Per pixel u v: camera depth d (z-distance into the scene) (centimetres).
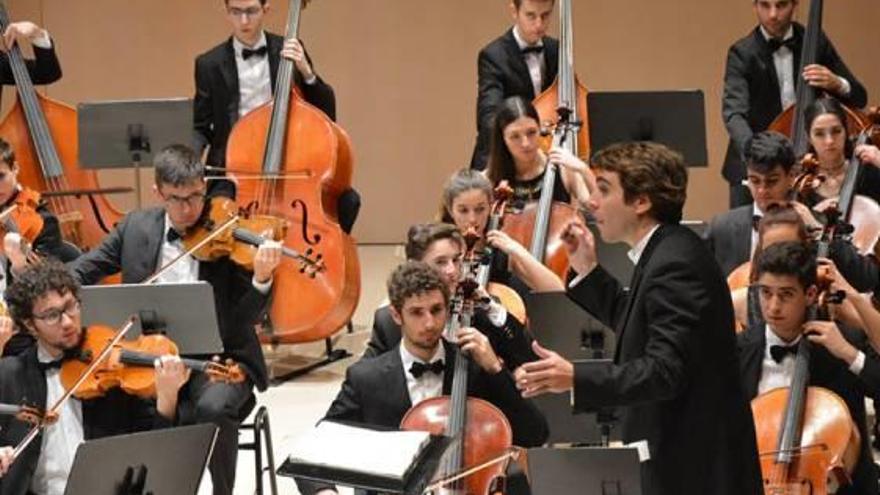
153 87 3011
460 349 1355
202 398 1492
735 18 2966
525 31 2172
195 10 2992
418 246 1523
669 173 1090
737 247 1764
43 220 1764
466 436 1308
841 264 1638
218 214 1647
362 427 1191
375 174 3056
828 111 1866
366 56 3019
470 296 1415
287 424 1897
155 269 1630
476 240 1488
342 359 2191
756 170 1728
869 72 2977
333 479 1138
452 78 3022
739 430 1090
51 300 1349
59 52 2995
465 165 3045
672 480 1091
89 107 2023
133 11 2992
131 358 1388
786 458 1313
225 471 1491
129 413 1399
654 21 2975
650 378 1045
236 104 2173
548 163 1780
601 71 2995
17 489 1330
